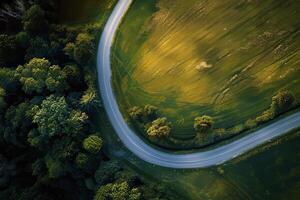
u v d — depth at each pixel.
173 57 74.50
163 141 71.62
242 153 69.38
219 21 73.44
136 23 77.06
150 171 71.81
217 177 69.75
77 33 77.06
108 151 73.94
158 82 74.38
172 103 73.06
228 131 69.94
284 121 68.31
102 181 70.19
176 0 75.69
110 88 76.00
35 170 76.31
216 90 71.81
